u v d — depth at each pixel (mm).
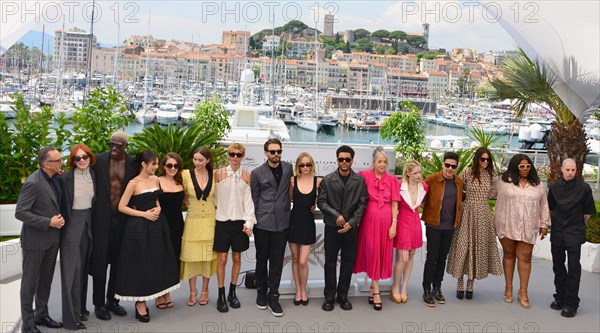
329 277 5340
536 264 7191
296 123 53688
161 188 5027
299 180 5277
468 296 5809
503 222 5602
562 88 6691
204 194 5086
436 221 5496
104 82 53156
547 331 5055
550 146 9578
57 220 4496
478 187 5598
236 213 5156
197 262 5297
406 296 5656
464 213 5637
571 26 6156
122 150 4895
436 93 69062
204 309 5281
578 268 5387
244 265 6652
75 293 4715
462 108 59094
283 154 13258
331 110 59719
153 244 4859
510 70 9289
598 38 6129
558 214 5453
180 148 8578
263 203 5211
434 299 5711
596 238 7262
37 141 7594
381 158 5375
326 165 13422
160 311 5199
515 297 5934
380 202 5359
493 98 9727
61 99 41156
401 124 14008
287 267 5785
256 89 53594
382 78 68875
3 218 6926
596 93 6402
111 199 4902
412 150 13883
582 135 9258
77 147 4668
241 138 16953
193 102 56156
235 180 5160
